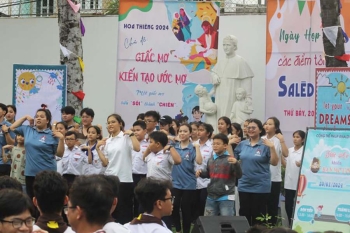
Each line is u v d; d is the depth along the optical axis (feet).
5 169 44.27
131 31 57.93
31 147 40.60
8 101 69.41
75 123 47.01
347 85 41.47
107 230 18.58
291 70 55.42
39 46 68.95
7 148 43.50
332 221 33.30
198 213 42.80
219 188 38.60
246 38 64.54
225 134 43.21
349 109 41.42
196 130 43.68
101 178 18.71
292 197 42.73
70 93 52.08
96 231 17.76
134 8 57.77
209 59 57.67
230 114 57.57
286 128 55.52
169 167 40.73
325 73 41.98
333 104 41.81
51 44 68.69
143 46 57.82
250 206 39.63
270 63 55.98
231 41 58.18
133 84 57.82
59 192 20.57
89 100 68.23
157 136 40.40
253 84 64.13
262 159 39.14
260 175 39.24
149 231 23.30
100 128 44.27
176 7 57.62
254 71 64.34
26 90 49.93
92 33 68.18
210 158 39.52
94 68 68.13
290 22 55.42
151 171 40.70
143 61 57.82
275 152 38.60
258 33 64.28
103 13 71.82
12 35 69.56
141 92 57.82
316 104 42.29
